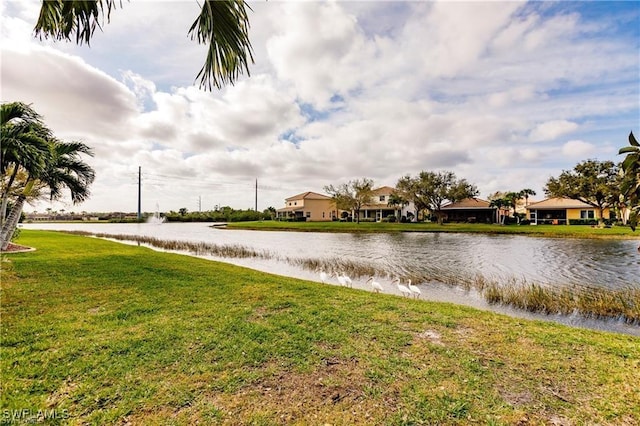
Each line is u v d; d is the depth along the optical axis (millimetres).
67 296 6090
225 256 17328
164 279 7867
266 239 28500
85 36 2969
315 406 2762
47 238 19203
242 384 3096
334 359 3660
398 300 6625
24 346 3803
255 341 4113
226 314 5219
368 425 2520
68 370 3256
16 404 2660
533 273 12766
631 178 1813
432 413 2666
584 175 35750
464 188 43500
